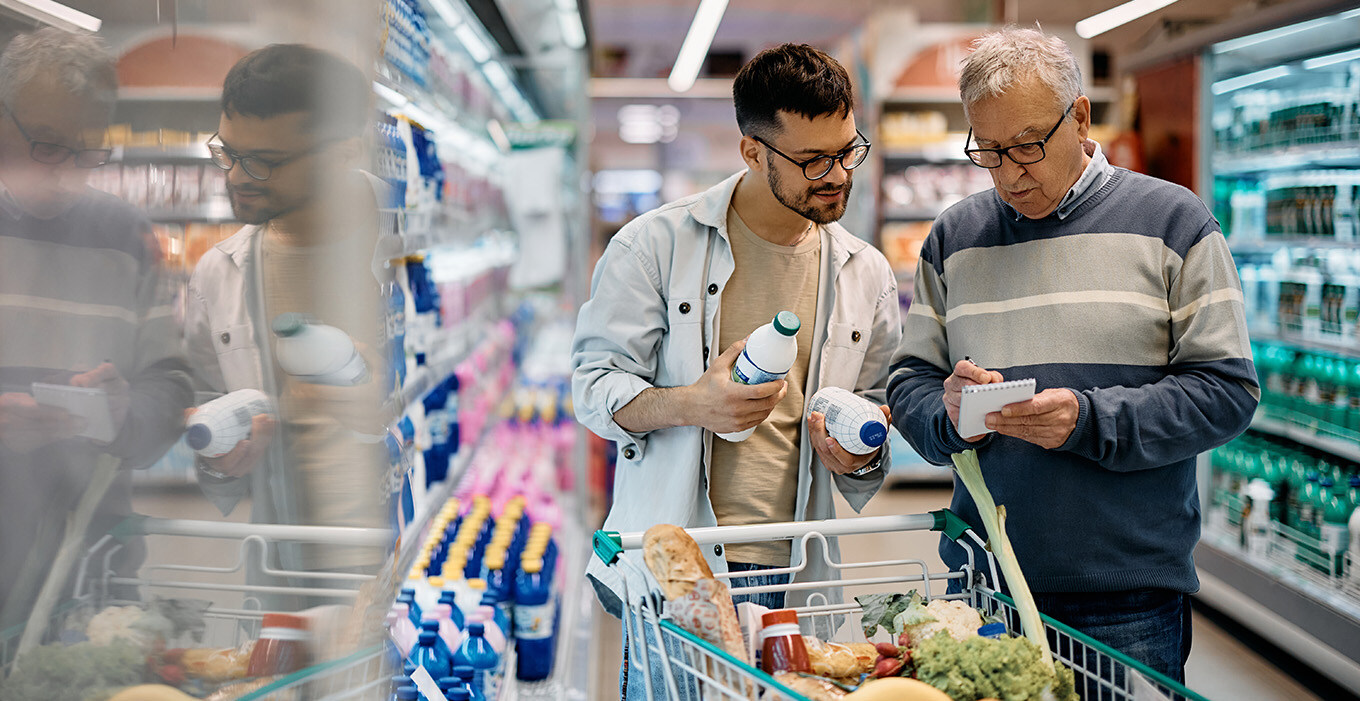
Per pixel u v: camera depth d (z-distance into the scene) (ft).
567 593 12.07
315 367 4.00
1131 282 5.49
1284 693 10.99
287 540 3.92
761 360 5.31
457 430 9.89
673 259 6.21
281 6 3.93
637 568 4.76
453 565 9.11
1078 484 5.53
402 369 6.83
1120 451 5.04
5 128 3.01
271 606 3.85
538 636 9.46
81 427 3.19
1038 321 5.61
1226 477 14.21
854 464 5.79
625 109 38.47
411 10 7.63
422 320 8.16
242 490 3.74
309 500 4.02
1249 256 14.90
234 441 3.67
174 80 3.49
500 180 15.43
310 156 4.01
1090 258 5.54
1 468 3.02
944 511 5.25
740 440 6.02
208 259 3.63
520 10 11.10
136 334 3.35
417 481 7.81
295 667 3.92
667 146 45.42
